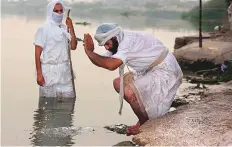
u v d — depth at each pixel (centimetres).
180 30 2861
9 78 1244
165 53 814
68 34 1005
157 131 731
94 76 1327
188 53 1518
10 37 2161
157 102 807
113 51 805
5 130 794
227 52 1495
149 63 805
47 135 775
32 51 1752
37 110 927
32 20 3083
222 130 709
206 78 1309
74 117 883
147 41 802
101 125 834
